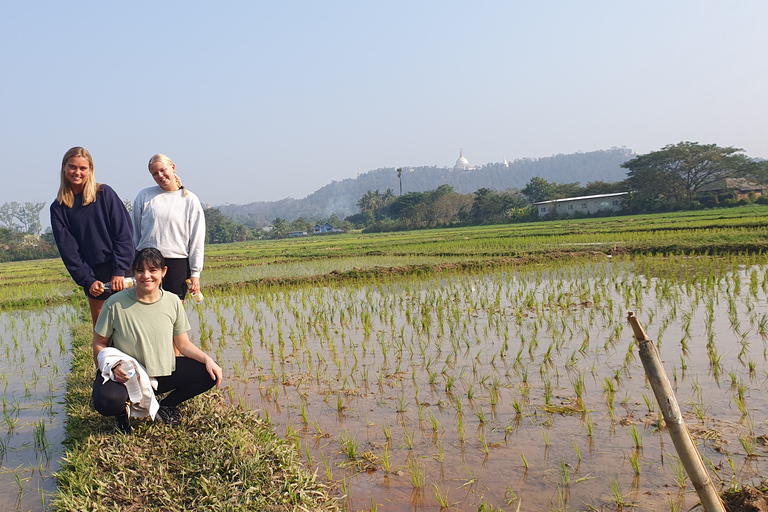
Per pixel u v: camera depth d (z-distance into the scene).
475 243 25.92
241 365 6.62
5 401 5.59
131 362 3.89
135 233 5.25
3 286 19.83
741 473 3.42
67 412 4.93
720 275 11.09
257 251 39.31
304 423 4.62
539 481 3.52
